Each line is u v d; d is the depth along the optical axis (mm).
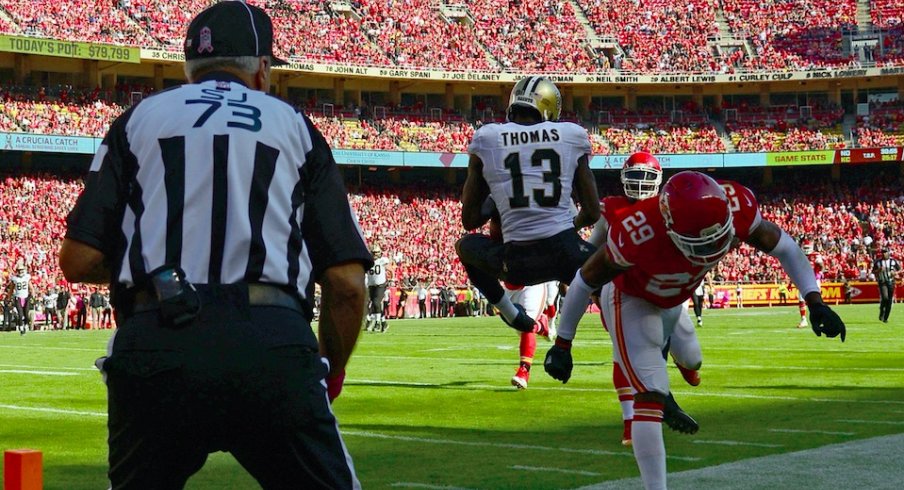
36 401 11945
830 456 7562
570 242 7812
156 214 3242
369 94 55594
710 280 47188
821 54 57312
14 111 43094
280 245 3270
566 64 56500
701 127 57281
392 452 8141
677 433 8969
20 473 3387
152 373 3104
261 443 3209
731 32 59344
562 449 8234
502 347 20891
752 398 11508
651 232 5641
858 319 30703
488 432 9211
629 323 5961
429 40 55312
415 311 44125
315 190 3426
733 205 5758
